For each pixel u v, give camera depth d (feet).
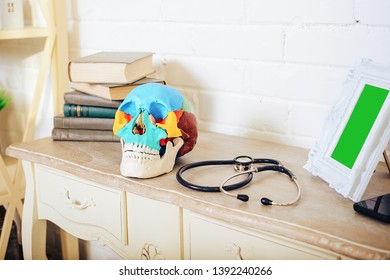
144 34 4.51
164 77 4.47
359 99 2.99
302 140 3.78
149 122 3.12
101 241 3.57
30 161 3.86
